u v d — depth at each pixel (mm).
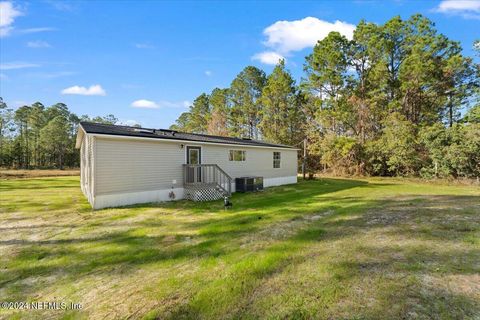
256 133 35000
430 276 3346
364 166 22016
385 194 11516
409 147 19125
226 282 3342
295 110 29047
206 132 41062
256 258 4105
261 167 14781
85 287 3379
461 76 22031
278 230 5699
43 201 10047
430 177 17828
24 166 41344
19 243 5160
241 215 7359
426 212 7293
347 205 8695
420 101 23578
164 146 10094
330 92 26062
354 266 3715
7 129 41469
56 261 4262
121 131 9727
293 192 12539
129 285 3383
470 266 3635
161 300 2977
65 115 52562
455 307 2639
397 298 2832
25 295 3215
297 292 3029
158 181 9898
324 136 24156
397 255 4098
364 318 2494
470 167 16016
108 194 8594
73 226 6383
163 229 6059
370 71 24375
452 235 5066
